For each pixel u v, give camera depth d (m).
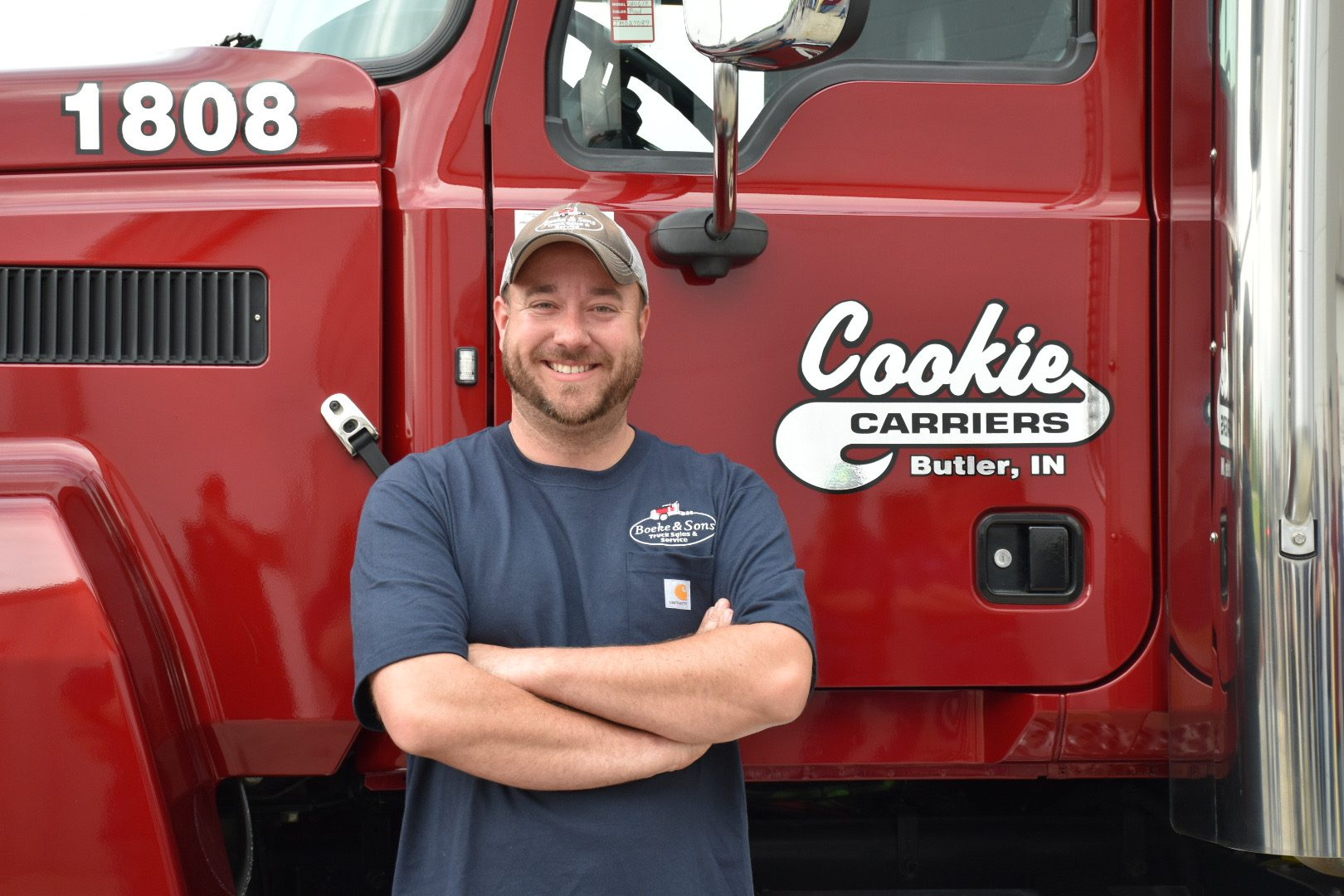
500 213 1.92
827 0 1.49
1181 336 1.93
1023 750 2.00
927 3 2.02
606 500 1.78
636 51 2.00
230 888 1.88
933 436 1.96
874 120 1.98
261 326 1.89
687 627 1.77
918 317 1.96
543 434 1.77
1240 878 2.25
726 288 1.94
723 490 1.82
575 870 1.65
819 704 2.02
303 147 1.91
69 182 1.90
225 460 1.88
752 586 1.75
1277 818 1.81
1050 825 2.40
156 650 1.81
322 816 2.38
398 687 1.61
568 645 1.72
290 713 1.88
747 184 1.96
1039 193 2.00
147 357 1.88
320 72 1.92
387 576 1.68
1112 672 1.99
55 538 1.70
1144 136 2.01
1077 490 1.98
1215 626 1.87
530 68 1.96
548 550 1.74
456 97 1.95
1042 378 1.97
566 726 1.62
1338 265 1.81
